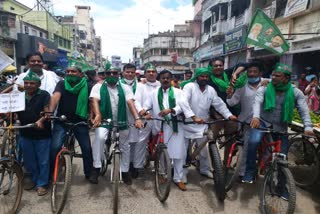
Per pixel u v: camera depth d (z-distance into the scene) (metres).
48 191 4.24
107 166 5.00
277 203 3.64
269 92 3.98
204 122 4.16
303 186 4.68
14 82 4.88
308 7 11.25
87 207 3.84
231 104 4.73
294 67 11.83
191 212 3.80
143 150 4.83
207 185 4.67
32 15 30.41
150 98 4.76
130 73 5.18
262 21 5.68
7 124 5.12
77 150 6.03
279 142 3.70
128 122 4.57
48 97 4.08
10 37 20.95
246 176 4.31
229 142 4.41
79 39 48.09
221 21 20.03
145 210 3.81
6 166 3.54
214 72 4.98
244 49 15.08
